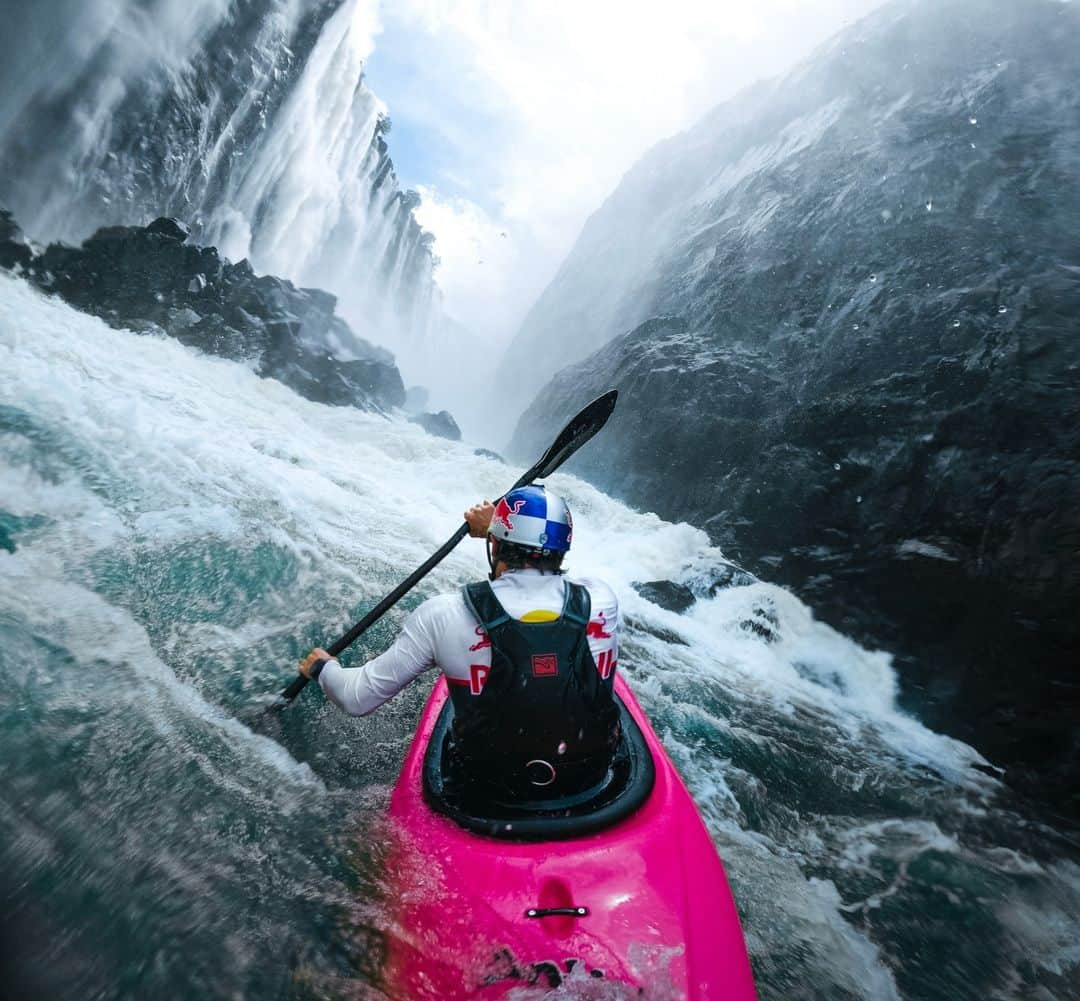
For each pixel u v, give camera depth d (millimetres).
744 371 11141
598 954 1382
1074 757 4691
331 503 5492
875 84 15969
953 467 6738
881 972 2486
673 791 1878
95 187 13242
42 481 3916
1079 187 10766
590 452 11641
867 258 11727
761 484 7926
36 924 1620
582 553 7035
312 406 9344
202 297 10422
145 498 4180
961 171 11922
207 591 3588
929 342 9125
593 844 1609
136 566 3537
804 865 3037
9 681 2467
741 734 4117
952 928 2826
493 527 1771
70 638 2828
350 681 1815
